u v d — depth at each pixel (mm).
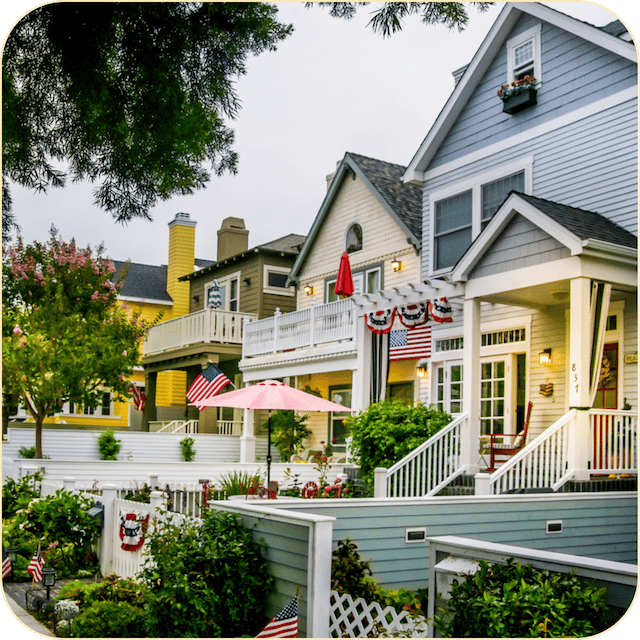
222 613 7062
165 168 11031
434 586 6137
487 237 11773
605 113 12789
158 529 7957
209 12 9930
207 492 13156
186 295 30844
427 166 16703
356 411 15758
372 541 8031
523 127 14352
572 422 10477
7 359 18219
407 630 6000
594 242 10203
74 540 10773
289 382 23250
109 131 10680
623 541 10203
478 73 15305
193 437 22500
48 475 14906
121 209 11422
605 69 12852
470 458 11766
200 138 10969
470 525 8766
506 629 4895
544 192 13773
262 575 7180
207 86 10570
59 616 7883
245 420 20922
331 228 21938
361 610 6496
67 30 9594
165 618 6949
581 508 9820
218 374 15664
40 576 8672
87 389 20609
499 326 14602
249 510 7316
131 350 21953
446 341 16141
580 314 10336
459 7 9586
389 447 12461
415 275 18312
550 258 10859
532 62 14234
